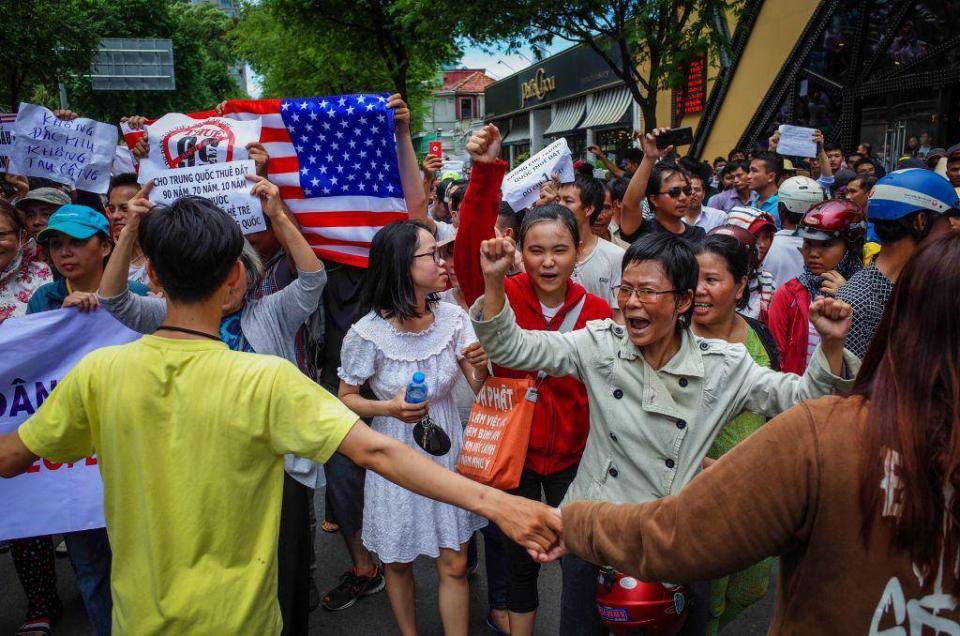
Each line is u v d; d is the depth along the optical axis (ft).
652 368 7.43
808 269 12.59
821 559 3.78
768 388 7.22
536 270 9.36
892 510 3.50
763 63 47.67
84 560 9.39
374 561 12.89
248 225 9.90
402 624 9.62
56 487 9.16
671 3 32.83
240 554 5.63
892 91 37.58
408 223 9.46
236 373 5.55
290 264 11.30
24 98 65.67
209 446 5.48
